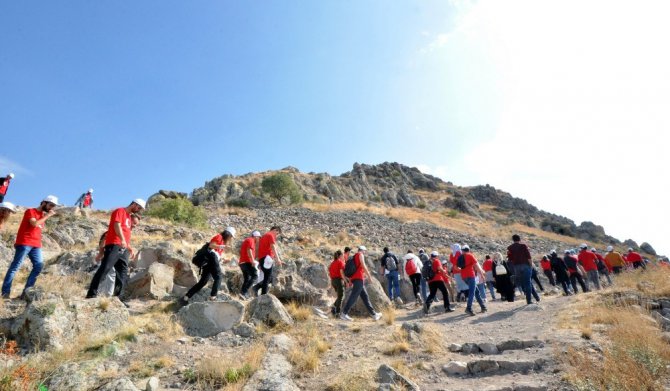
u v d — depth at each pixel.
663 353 5.45
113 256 6.71
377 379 4.89
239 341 6.18
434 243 27.58
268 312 7.06
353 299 8.38
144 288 7.92
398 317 9.59
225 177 48.88
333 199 51.97
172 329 6.31
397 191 64.38
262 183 42.75
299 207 40.00
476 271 10.86
